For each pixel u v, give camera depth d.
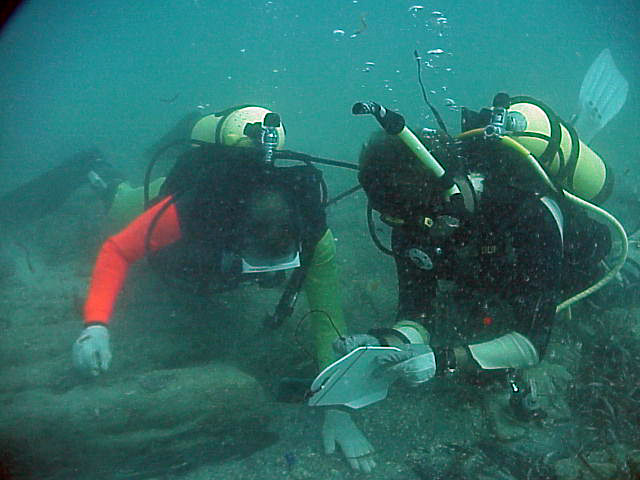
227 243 2.54
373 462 2.43
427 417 2.76
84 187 5.92
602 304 3.34
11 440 2.35
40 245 4.66
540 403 2.71
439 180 1.86
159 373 2.74
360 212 5.44
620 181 5.93
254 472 2.43
